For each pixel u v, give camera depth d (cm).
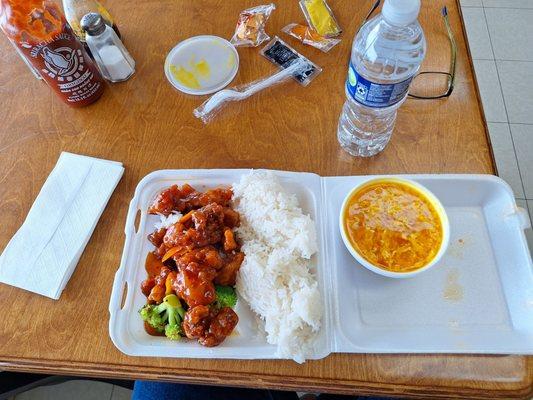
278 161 84
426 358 65
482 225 77
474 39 186
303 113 89
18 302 73
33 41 76
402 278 71
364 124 86
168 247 72
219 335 65
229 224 75
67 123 91
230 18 101
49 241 77
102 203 80
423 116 86
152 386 89
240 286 71
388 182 75
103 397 131
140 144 88
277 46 96
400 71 76
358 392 64
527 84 176
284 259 69
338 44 95
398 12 59
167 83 94
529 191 156
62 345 69
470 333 67
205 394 87
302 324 66
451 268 73
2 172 87
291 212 74
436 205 72
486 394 62
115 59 91
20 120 93
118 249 77
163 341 68
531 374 63
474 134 84
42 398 131
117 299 70
